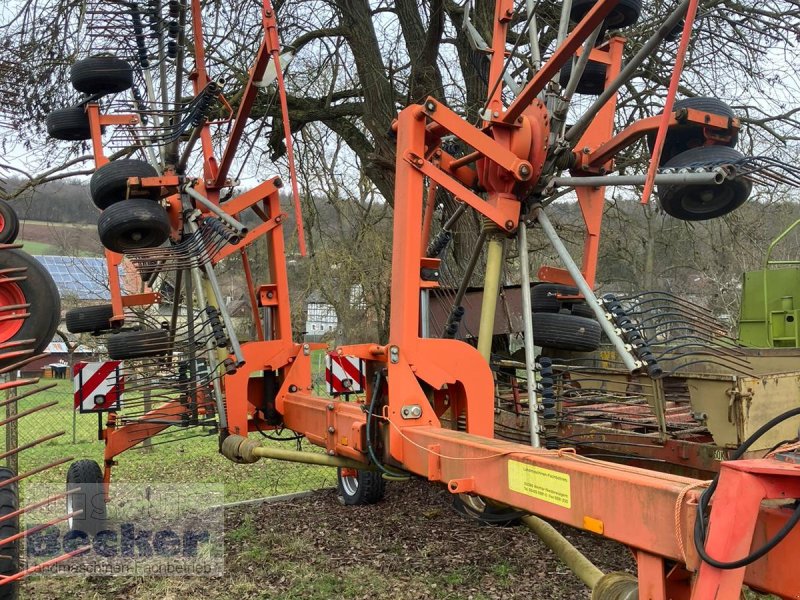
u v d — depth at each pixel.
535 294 5.03
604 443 4.36
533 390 3.90
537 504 2.67
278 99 9.81
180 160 6.34
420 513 5.96
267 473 7.90
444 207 8.84
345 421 4.36
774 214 12.57
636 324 3.70
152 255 5.80
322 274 14.72
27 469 8.27
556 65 3.66
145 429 5.68
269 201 6.12
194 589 4.34
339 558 4.87
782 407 4.32
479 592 4.22
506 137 4.14
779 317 6.16
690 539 1.98
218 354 5.93
